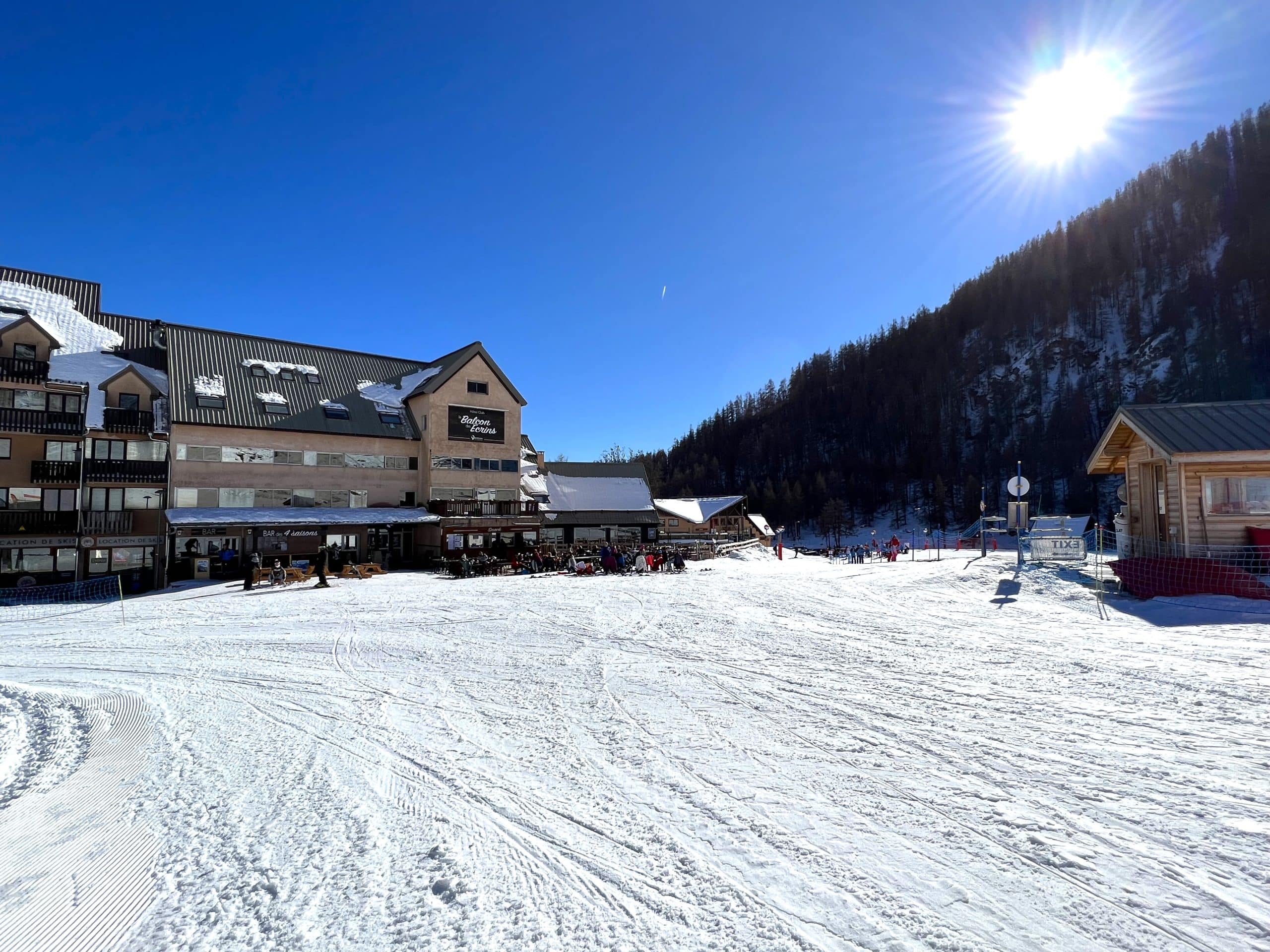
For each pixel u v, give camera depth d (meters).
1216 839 4.66
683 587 23.34
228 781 6.64
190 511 30.75
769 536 69.69
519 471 43.28
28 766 7.49
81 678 11.55
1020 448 122.75
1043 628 13.22
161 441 31.16
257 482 34.09
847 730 7.41
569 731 7.72
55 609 20.66
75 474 28.16
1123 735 6.84
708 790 5.90
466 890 4.45
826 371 193.00
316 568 30.09
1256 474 16.92
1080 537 21.42
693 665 11.08
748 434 173.50
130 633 16.00
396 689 10.14
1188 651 10.40
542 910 4.18
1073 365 144.62
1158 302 147.50
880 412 155.12
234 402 34.22
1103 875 4.27
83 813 6.04
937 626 14.02
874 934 3.78
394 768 6.79
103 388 29.88
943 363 165.12
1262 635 11.30
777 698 8.85
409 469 40.09
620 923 4.01
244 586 26.23
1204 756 6.17
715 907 4.12
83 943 4.06
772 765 6.45
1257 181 156.88
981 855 4.61
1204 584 14.95
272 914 4.27
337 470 37.06
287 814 5.80
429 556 38.16
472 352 41.34
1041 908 3.96
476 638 14.46
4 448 27.20
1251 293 129.62
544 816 5.54
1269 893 3.99
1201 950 3.51
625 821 5.37
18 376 27.14
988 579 19.97
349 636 15.03
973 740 6.90
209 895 4.55
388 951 3.82
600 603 19.39
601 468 56.91
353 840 5.27
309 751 7.41
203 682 11.02
